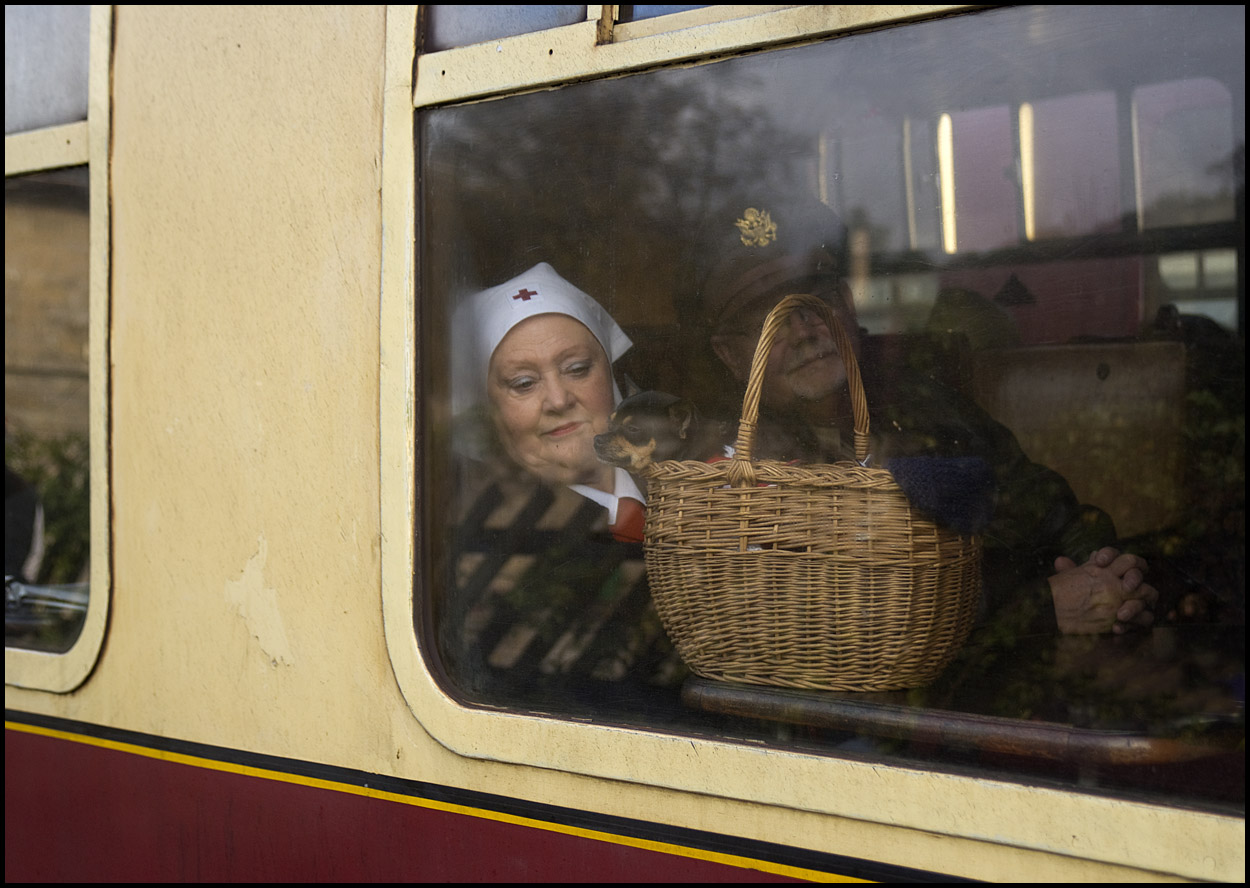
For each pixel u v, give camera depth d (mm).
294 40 1498
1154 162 1086
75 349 1730
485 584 1396
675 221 1283
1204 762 1025
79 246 1716
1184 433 1076
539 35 1314
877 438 1193
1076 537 1109
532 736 1315
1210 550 1059
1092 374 1110
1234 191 1055
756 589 1167
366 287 1439
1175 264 1081
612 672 1313
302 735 1494
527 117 1337
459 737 1362
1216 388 1060
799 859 1153
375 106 1432
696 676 1263
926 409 1172
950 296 1167
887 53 1153
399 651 1406
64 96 1735
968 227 1156
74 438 1739
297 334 1494
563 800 1297
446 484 1419
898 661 1124
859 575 1116
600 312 1336
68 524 1752
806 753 1160
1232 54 1050
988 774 1085
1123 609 1086
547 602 1365
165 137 1606
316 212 1479
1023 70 1117
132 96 1637
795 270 1226
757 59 1210
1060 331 1125
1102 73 1093
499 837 1342
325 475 1473
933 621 1118
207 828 1582
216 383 1561
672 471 1198
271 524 1517
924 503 1090
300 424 1491
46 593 1778
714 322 1272
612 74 1276
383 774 1428
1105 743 1051
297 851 1504
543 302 1336
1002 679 1126
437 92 1381
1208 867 974
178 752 1607
